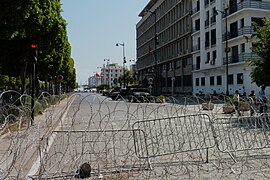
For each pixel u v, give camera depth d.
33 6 15.74
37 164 8.10
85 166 7.41
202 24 54.28
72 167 7.73
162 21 81.19
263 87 21.45
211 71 51.50
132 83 114.56
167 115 10.78
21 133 7.33
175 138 9.80
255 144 9.73
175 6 70.75
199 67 57.31
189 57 64.00
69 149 8.59
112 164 8.08
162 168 7.96
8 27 14.05
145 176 7.32
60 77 38.12
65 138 10.02
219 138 9.96
